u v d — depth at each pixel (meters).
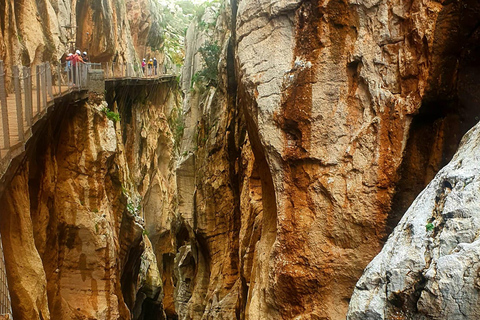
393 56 8.49
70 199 16.69
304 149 9.12
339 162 8.92
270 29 9.62
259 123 9.49
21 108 10.18
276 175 9.38
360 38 8.79
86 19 27.97
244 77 9.88
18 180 11.27
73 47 23.69
